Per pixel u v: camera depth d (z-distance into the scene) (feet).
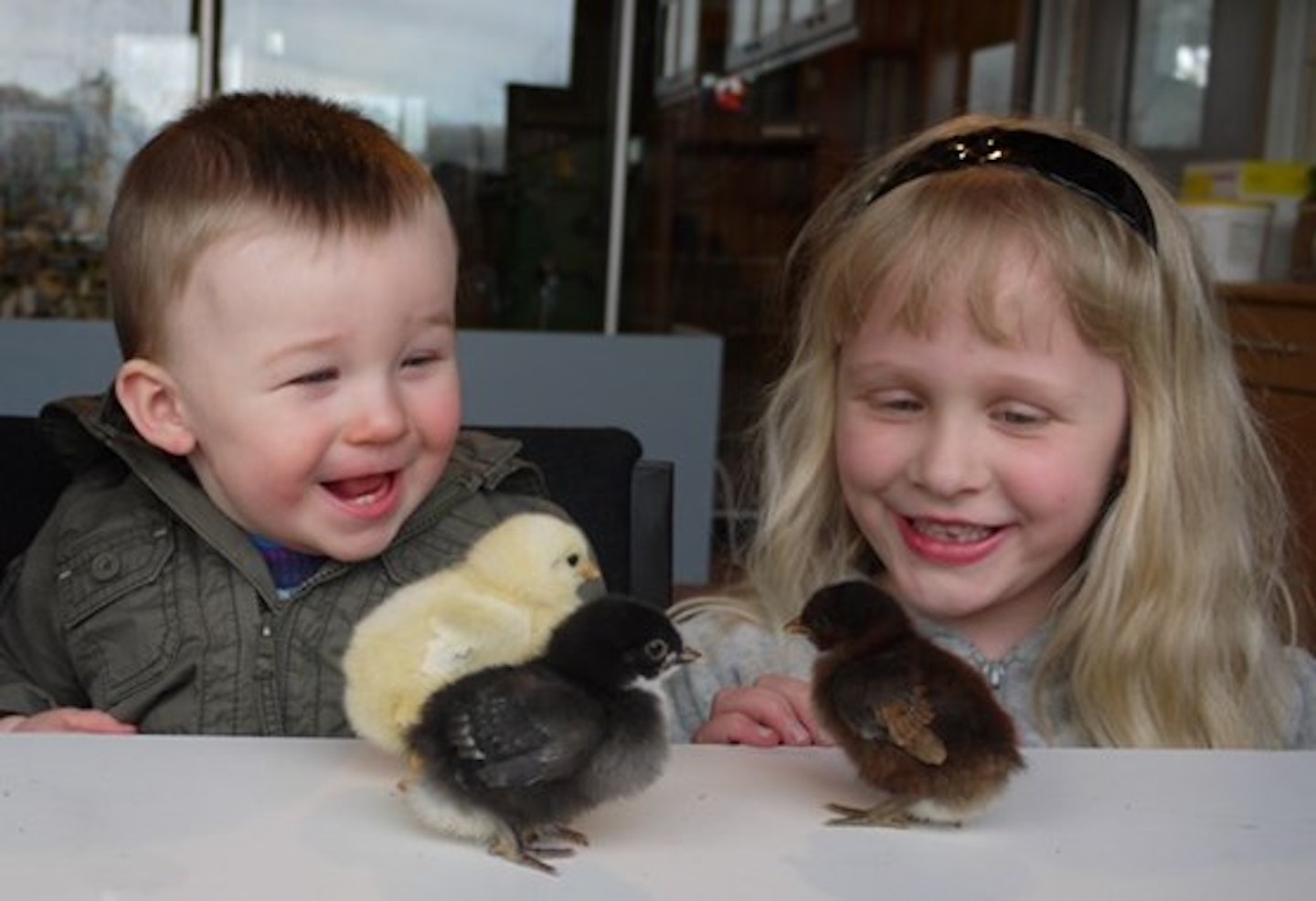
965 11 22.77
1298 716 5.37
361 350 4.32
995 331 4.54
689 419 16.17
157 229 4.44
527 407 15.83
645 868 2.53
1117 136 22.39
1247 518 5.62
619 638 2.63
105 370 13.96
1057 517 4.73
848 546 5.46
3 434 5.53
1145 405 4.90
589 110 20.38
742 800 2.90
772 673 5.18
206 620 4.82
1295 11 19.19
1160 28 21.43
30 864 2.42
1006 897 2.47
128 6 18.53
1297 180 16.43
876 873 2.56
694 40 20.74
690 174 21.09
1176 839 2.76
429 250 4.47
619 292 20.79
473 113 20.07
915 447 4.73
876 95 22.36
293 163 4.40
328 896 2.36
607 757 2.55
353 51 19.54
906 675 2.84
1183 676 5.03
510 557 3.15
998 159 5.04
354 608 4.80
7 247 18.56
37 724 4.10
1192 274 5.11
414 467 4.56
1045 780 3.06
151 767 2.89
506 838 2.56
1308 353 13.02
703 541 16.15
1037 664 5.07
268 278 4.24
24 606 5.16
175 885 2.37
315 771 2.91
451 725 2.52
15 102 18.42
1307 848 2.73
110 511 5.09
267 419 4.35
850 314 4.95
